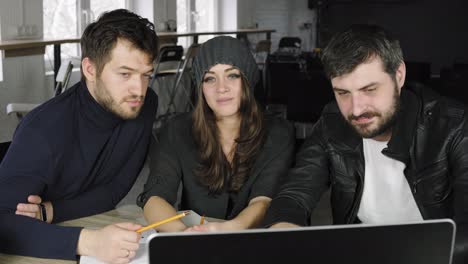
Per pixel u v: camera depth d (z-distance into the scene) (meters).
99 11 7.29
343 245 0.89
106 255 1.41
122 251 1.39
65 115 1.72
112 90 1.66
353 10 13.33
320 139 1.74
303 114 5.39
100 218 1.79
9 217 1.52
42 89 5.88
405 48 13.45
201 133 1.90
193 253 0.87
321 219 4.01
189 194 1.96
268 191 1.88
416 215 1.66
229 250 0.87
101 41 1.63
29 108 3.94
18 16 5.48
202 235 0.86
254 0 11.30
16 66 5.50
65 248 1.45
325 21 13.29
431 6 13.22
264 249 0.88
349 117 1.42
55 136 1.68
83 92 1.75
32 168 1.64
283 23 12.75
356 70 1.35
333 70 1.38
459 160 1.60
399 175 1.64
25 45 4.98
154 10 7.95
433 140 1.61
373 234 0.89
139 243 1.52
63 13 6.63
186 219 1.77
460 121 1.61
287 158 1.94
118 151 1.85
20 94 5.57
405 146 1.59
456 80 5.68
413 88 1.68
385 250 0.90
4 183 1.60
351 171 1.68
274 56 9.56
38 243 1.47
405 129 1.59
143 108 1.94
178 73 7.14
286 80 6.61
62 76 4.87
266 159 1.91
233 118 1.91
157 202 1.84
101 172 1.85
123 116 1.70
